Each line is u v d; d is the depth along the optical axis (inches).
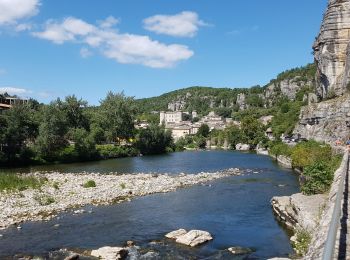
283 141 4626.0
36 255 941.8
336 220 368.2
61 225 1219.2
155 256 930.1
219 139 6707.7
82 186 1924.2
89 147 3762.3
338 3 3213.6
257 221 1253.7
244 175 2522.1
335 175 1045.8
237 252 945.5
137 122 5935.0
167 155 4623.5
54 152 3472.0
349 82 2915.8
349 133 2539.4
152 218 1315.2
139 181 2151.8
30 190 1739.7
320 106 2947.8
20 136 3189.0
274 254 923.4
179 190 1911.9
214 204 1545.3
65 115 3764.8
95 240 1064.2
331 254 276.1
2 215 1318.9
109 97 4645.7
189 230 1157.1
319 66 3427.7
